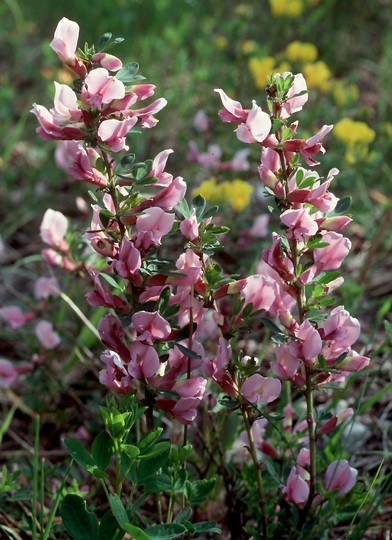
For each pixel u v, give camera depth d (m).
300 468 0.53
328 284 0.53
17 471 0.60
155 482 0.50
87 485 0.66
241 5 1.71
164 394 0.50
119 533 0.49
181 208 0.51
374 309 0.92
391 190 1.15
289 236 0.49
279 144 0.49
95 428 0.74
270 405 0.72
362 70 1.61
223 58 1.50
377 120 1.34
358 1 1.79
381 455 0.71
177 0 1.76
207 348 0.76
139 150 1.20
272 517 0.57
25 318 0.80
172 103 1.36
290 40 1.62
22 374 0.77
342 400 0.75
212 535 0.63
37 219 1.15
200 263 0.52
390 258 1.01
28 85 1.55
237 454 0.69
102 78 0.47
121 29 1.71
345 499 0.56
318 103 1.23
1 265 1.05
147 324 0.49
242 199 0.86
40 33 1.81
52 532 0.60
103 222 0.50
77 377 0.82
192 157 0.93
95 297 0.51
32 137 1.34
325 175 1.00
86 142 0.49
